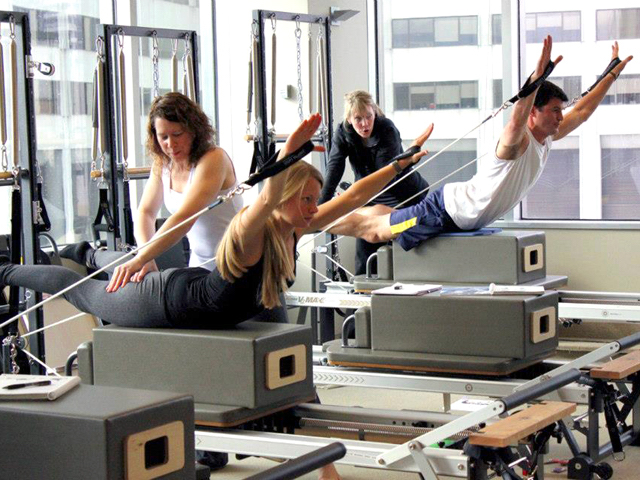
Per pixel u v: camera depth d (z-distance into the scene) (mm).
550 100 4609
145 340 3125
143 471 2178
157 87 4812
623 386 3812
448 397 4043
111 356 3201
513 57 6426
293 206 2898
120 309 3221
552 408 2930
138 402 2234
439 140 6750
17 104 4035
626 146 6207
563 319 5094
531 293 3818
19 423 2201
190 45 4898
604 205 6289
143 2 6188
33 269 3650
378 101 6848
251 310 3059
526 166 4727
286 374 3100
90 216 5977
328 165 5582
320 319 5867
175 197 3467
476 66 6586
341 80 6535
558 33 6324
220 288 2943
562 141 6332
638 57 6152
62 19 5727
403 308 3891
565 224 6254
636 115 6172
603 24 6207
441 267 4852
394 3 6746
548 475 3598
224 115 6648
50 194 5719
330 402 4883
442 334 3818
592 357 3570
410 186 5488
